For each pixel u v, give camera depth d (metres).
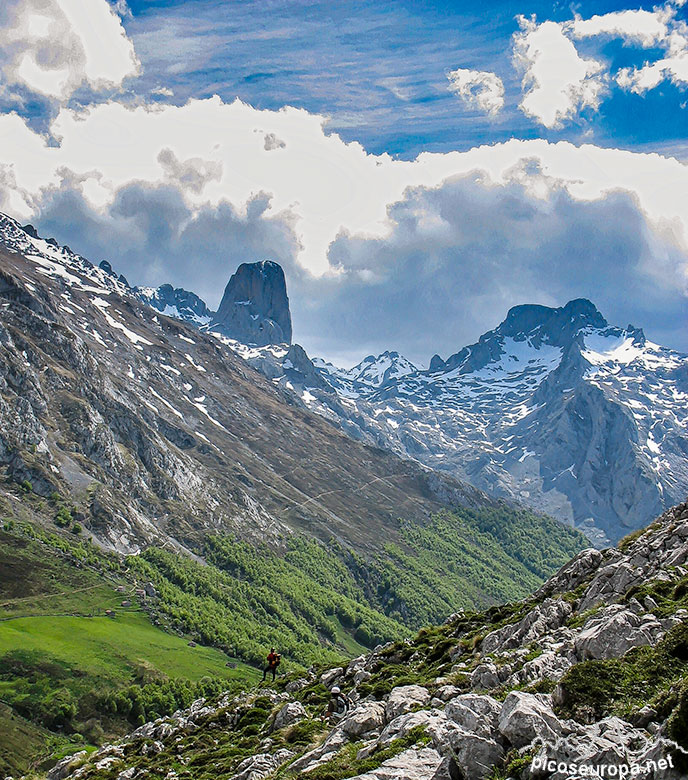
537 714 26.38
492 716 29.31
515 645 53.62
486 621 73.44
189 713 81.25
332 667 77.75
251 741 57.19
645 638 35.72
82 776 64.88
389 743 33.00
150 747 67.88
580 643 37.72
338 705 56.44
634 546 68.94
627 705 27.11
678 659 29.48
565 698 28.58
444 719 34.34
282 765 43.28
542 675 37.03
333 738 40.62
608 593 54.16
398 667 64.38
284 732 53.41
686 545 54.84
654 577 49.94
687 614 38.06
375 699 53.41
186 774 52.28
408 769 27.12
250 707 69.25
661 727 21.52
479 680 42.31
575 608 56.34
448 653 62.00
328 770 33.16
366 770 30.05
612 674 29.22
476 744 25.72
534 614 55.16
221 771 50.25
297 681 75.06
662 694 25.66
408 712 38.12
